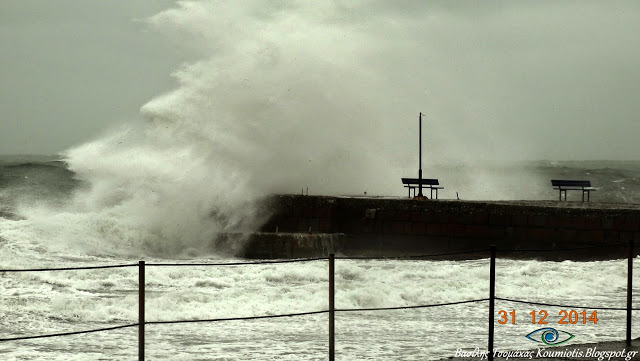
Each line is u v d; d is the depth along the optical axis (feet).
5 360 85.97
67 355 88.74
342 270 161.99
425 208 198.18
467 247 196.13
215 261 193.06
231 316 116.26
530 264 171.63
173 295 130.00
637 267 171.32
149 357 87.86
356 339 98.94
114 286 141.18
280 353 90.12
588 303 131.03
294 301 127.13
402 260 193.36
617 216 187.83
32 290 134.72
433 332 103.96
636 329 105.60
